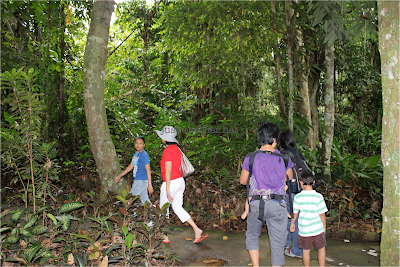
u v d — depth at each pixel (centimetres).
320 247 272
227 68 762
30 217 272
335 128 1421
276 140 257
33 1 618
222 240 383
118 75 1085
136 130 693
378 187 499
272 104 1485
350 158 581
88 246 262
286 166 247
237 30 650
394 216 187
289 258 330
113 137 656
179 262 313
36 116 312
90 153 756
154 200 502
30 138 306
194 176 553
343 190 474
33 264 221
